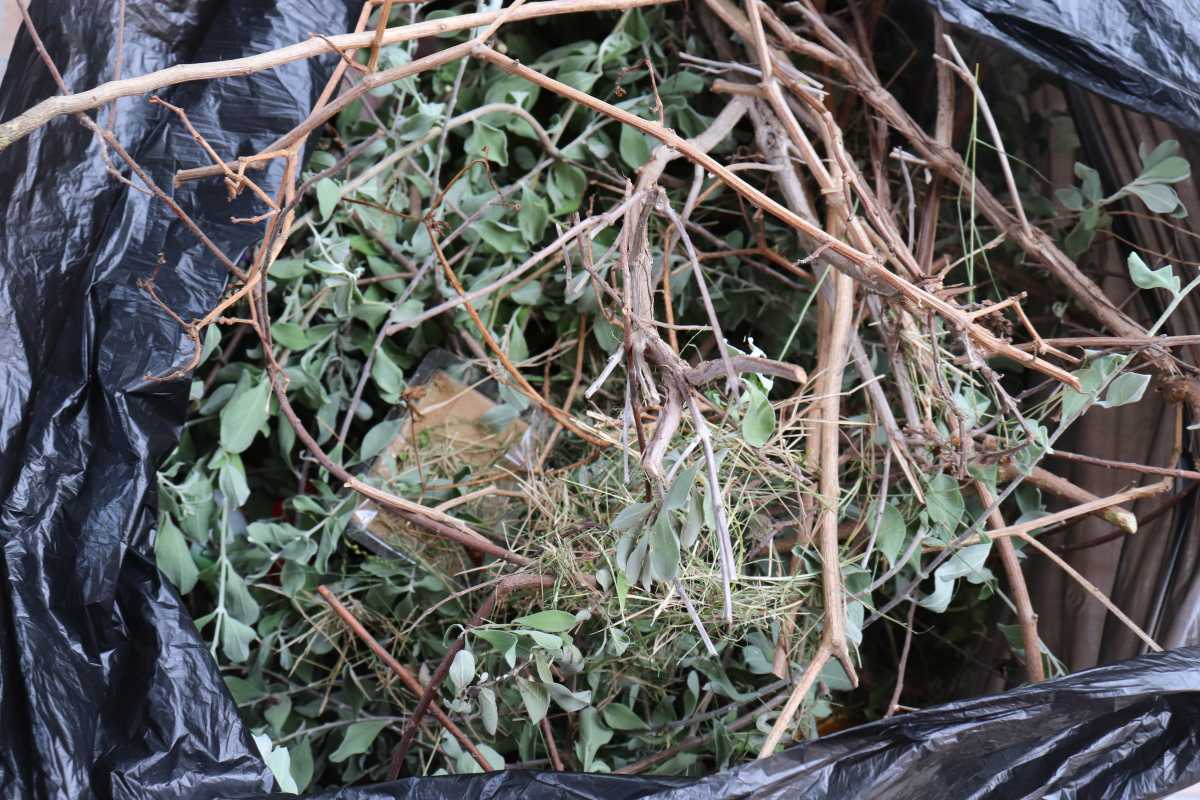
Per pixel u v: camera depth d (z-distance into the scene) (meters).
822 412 0.82
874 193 1.02
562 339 1.03
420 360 1.02
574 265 0.99
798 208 0.87
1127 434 0.95
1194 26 0.74
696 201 0.88
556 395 1.05
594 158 1.05
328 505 0.92
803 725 0.82
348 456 1.02
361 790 0.60
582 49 1.01
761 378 0.61
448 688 0.84
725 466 0.77
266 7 0.78
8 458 0.67
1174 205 0.81
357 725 0.86
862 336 0.97
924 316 0.79
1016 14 0.75
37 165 0.73
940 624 1.06
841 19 1.08
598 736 0.81
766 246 0.99
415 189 1.02
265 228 0.75
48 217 0.71
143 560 0.69
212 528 0.93
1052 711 0.63
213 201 0.75
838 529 0.85
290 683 0.92
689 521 0.56
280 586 0.95
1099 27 0.74
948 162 0.90
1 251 0.70
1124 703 0.66
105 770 0.63
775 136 0.90
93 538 0.67
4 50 0.92
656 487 0.57
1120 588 0.90
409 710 0.90
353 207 0.95
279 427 0.93
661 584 0.75
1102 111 0.89
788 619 0.77
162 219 0.74
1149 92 0.74
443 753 0.86
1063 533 0.99
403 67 0.64
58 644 0.64
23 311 0.69
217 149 0.76
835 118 1.03
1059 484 0.83
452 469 0.93
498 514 0.91
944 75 0.95
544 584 0.76
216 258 0.73
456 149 1.08
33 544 0.65
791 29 0.98
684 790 0.58
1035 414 1.02
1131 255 0.73
